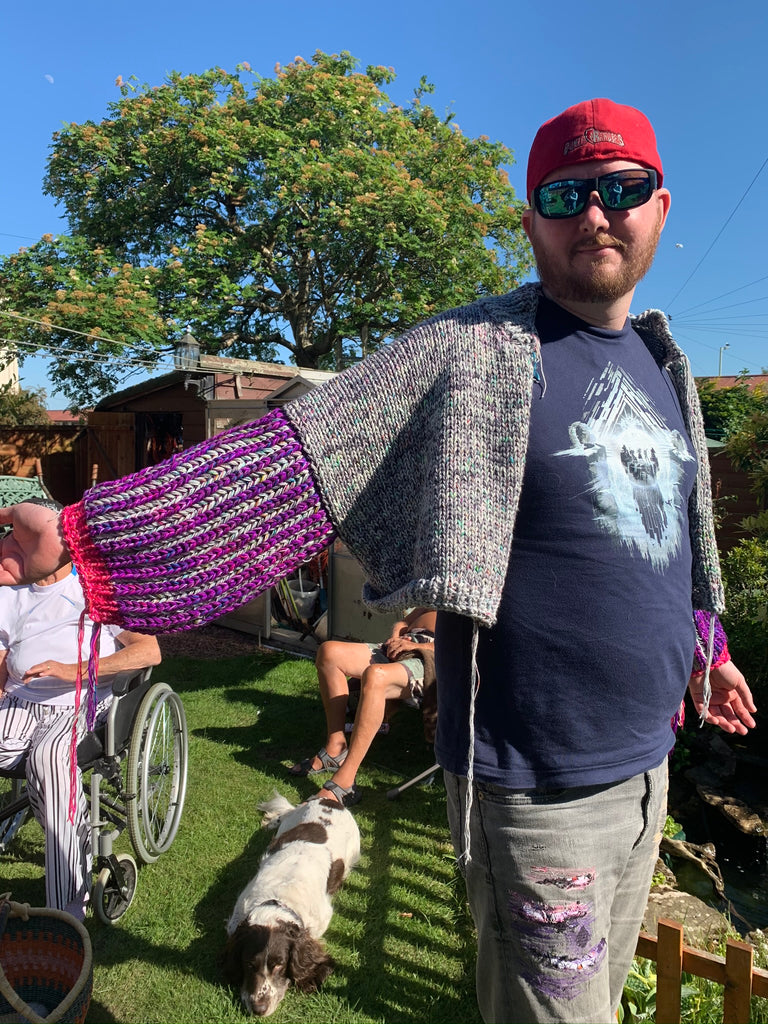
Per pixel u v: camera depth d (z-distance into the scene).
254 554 1.16
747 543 4.86
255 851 3.13
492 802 1.20
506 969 1.25
